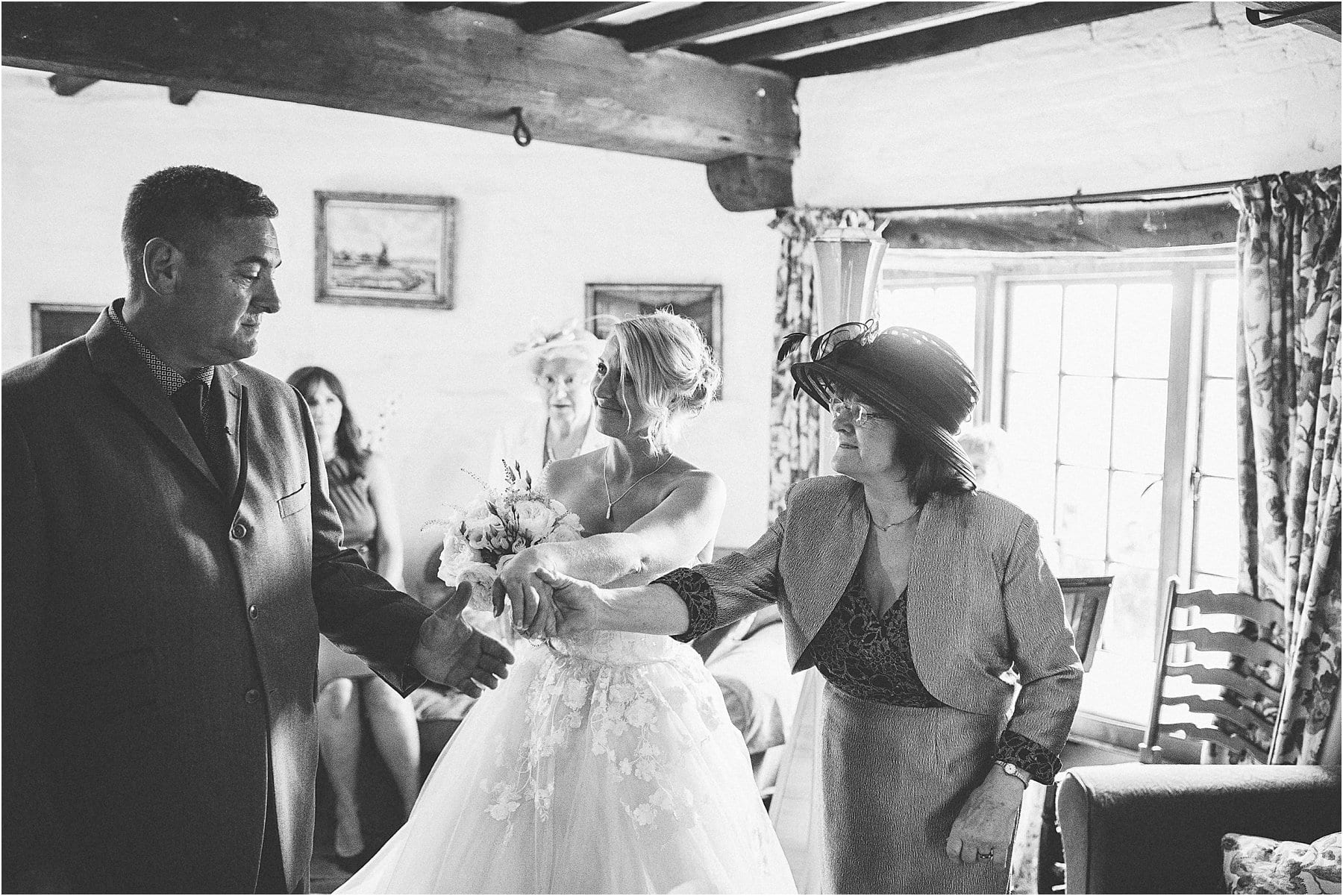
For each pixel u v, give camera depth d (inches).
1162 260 168.6
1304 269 136.3
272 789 77.9
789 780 135.3
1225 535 167.5
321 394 182.9
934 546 82.8
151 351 75.5
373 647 87.5
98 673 71.9
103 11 127.5
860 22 162.9
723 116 187.0
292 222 196.7
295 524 81.7
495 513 92.5
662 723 93.4
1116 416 179.3
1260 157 144.4
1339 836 97.0
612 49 172.1
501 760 93.0
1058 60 166.2
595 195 205.5
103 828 72.4
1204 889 103.3
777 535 90.7
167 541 73.5
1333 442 131.9
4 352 187.8
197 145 192.9
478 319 203.9
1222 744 144.9
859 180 192.5
